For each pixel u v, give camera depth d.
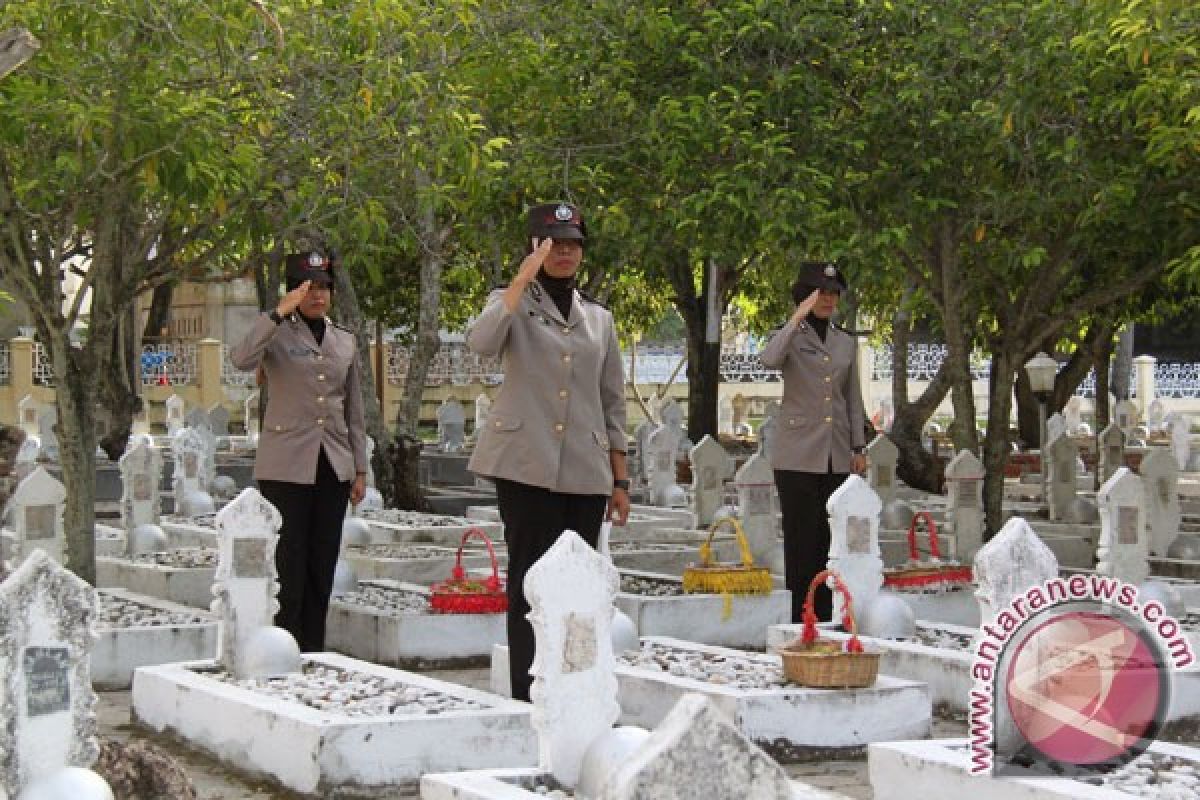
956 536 16.92
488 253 23.05
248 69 12.95
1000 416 17.88
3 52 8.09
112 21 11.84
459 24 14.84
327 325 11.84
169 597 14.87
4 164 12.35
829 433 13.00
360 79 13.48
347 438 11.82
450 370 47.44
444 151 13.95
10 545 15.78
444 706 9.06
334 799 8.28
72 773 6.38
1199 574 15.99
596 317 9.57
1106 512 11.98
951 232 16.86
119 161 12.55
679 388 51.06
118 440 26.41
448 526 19.08
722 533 19.08
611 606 7.55
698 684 9.55
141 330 36.81
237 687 9.57
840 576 11.85
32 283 12.86
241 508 10.23
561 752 7.38
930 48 15.89
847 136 16.08
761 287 30.72
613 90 16.91
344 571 13.86
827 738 9.30
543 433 9.25
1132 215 15.98
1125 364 36.16
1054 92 15.38
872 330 34.22
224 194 13.09
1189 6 13.63
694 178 16.50
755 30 16.17
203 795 8.52
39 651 6.64
